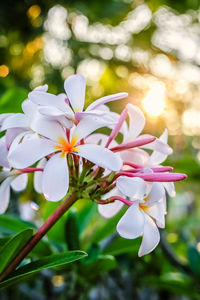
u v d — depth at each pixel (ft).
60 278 3.22
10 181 1.54
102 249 2.03
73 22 4.00
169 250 2.32
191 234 3.81
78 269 1.94
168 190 1.53
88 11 3.88
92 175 1.44
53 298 2.95
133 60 4.20
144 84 4.16
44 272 2.97
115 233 2.24
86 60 4.14
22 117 1.44
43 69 4.12
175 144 3.60
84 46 4.10
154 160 1.54
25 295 2.91
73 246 1.92
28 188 3.17
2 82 3.04
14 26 3.75
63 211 1.43
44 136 1.38
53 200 1.33
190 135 3.92
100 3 3.83
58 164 1.36
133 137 1.56
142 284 2.92
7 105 2.02
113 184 1.43
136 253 2.81
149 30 4.20
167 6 4.20
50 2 3.73
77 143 1.40
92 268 1.93
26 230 1.37
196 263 2.31
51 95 1.41
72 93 1.49
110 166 1.34
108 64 4.18
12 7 3.59
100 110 1.50
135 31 4.20
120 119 1.53
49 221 1.43
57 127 1.40
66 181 1.34
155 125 3.19
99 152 1.36
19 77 4.04
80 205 2.71
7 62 3.97
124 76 4.19
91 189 1.43
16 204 2.79
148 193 1.44
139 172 1.45
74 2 3.80
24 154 1.35
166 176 1.40
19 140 1.40
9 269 1.41
